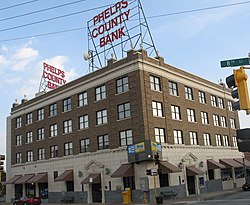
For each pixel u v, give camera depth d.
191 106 44.28
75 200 41.88
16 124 57.19
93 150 40.50
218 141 49.00
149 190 33.69
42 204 43.28
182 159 39.38
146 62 37.81
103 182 38.41
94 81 42.09
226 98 54.16
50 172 47.25
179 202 30.33
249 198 27.98
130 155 35.25
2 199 59.25
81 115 43.28
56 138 47.09
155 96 37.97
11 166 56.28
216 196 35.00
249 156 55.59
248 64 8.15
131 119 36.59
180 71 43.78
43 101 50.97
